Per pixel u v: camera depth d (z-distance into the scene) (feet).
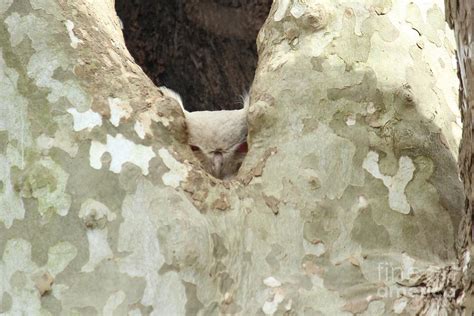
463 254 11.96
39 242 11.84
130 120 12.27
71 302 11.66
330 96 12.94
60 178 11.98
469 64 11.14
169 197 11.98
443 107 13.34
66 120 12.21
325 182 12.65
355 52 13.20
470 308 11.60
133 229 11.80
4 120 12.28
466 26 11.14
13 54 12.39
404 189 12.78
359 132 12.84
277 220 12.52
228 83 23.82
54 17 12.57
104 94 12.35
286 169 12.71
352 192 12.66
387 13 13.53
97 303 11.62
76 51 12.50
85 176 11.95
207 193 12.28
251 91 13.48
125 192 11.94
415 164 12.88
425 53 13.55
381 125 12.90
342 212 12.57
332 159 12.72
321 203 12.57
